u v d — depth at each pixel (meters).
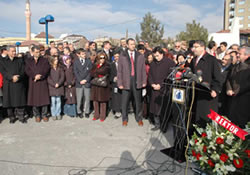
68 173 2.96
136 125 4.92
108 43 5.98
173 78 3.21
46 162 3.25
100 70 5.00
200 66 3.35
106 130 4.59
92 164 3.19
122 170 3.03
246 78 3.28
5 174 2.93
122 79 4.71
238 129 2.41
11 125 4.92
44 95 5.05
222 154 2.43
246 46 3.45
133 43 4.61
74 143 3.93
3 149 3.69
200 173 2.84
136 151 3.62
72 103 5.43
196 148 2.64
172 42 22.88
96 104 5.28
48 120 5.28
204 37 19.83
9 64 4.80
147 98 5.28
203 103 3.25
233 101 3.46
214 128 2.68
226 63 4.40
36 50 4.92
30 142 3.98
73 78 5.39
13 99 4.84
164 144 3.91
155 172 2.99
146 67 5.14
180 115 3.23
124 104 4.81
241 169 2.46
